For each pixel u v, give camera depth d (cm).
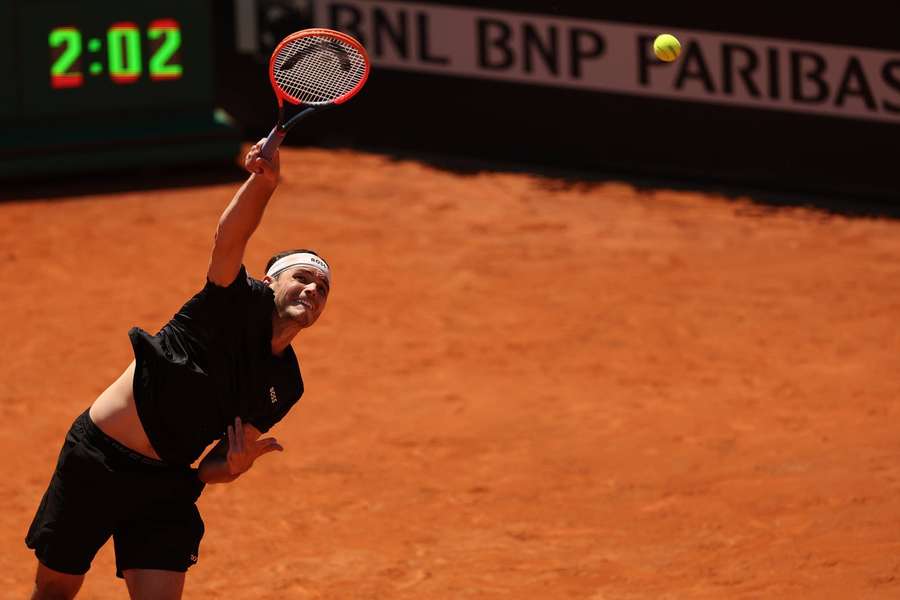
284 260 1773
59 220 5750
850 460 3047
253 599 2394
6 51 6281
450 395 3628
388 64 7181
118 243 5362
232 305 1709
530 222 5762
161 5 6569
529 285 4784
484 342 4125
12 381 3775
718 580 2411
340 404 3566
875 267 4966
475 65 6888
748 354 3959
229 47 7694
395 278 4888
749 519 2717
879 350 3966
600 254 5222
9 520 2784
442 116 7062
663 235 5516
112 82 6538
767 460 3072
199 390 1725
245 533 2723
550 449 3197
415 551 2611
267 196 1684
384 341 4144
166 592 1784
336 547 2641
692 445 3197
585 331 4225
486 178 6644
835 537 2594
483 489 2944
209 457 1827
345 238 5469
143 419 1739
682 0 6194
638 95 6431
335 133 7450
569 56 6588
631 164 6538
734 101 6156
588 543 2625
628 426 3350
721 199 6122
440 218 5841
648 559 2531
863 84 5775
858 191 5897
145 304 4547
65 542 1800
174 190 6328
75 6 6375
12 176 6331
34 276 4900
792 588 2361
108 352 4041
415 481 3006
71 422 3441
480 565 2528
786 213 5850
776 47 5975
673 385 3684
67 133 6462
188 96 6712
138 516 1802
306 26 7381
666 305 4506
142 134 6556
